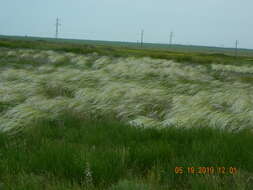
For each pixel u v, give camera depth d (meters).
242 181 3.83
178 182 4.01
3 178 3.86
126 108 7.87
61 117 7.07
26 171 4.10
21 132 5.89
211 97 9.62
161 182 4.02
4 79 11.81
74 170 4.00
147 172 4.31
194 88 11.81
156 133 5.75
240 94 10.30
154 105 8.47
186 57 32.97
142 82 12.62
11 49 30.69
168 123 6.52
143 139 5.51
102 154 4.43
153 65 19.94
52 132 5.91
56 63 20.02
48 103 7.72
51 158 4.29
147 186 3.60
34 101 7.98
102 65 18.75
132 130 5.80
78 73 13.11
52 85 10.65
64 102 7.96
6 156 4.50
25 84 10.01
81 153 4.37
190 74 16.11
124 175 4.05
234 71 23.62
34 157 4.38
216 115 7.02
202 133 5.80
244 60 43.47
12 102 8.22
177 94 10.13
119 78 13.48
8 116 6.59
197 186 3.68
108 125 6.36
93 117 7.29
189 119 6.71
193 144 4.99
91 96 8.77
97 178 3.91
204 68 22.72
